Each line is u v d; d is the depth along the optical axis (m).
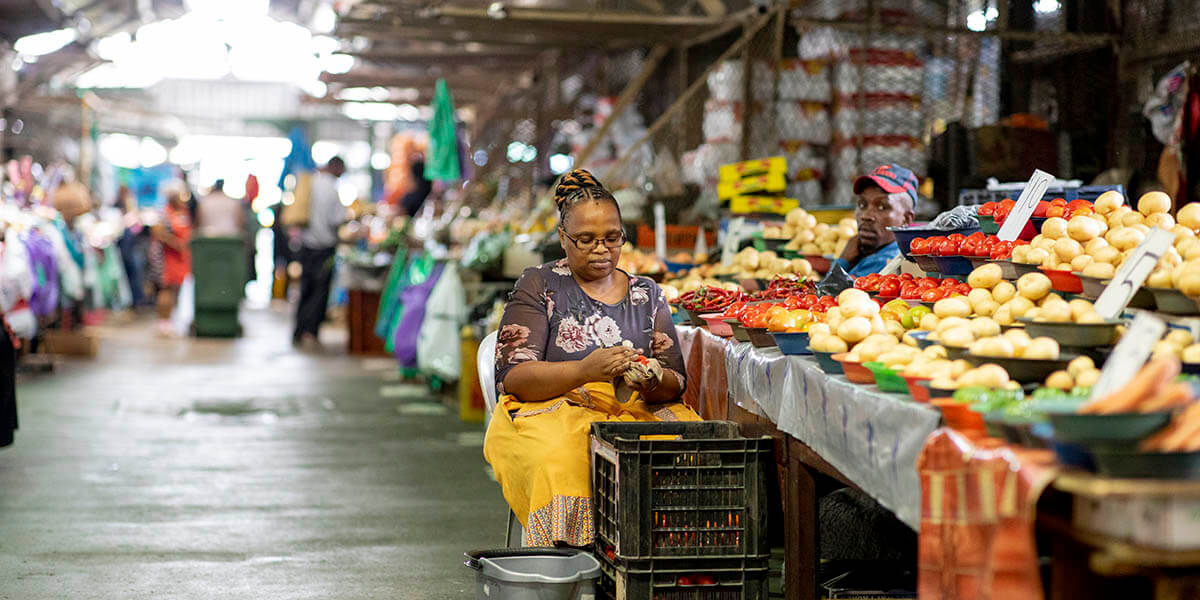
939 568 2.18
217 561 4.30
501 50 12.15
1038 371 2.39
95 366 11.02
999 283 2.93
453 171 12.41
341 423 7.84
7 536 4.62
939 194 6.58
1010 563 1.97
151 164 25.75
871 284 3.50
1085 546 2.12
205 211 14.67
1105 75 7.00
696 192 7.71
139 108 23.19
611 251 3.67
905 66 7.13
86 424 7.55
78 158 18.58
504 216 10.27
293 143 16.42
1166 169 6.03
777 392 3.19
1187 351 2.21
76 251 11.91
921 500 2.22
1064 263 2.81
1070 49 7.16
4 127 15.30
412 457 6.58
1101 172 6.93
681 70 9.45
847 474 2.66
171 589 3.92
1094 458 1.93
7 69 14.88
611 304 3.72
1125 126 6.90
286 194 16.58
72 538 4.61
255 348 13.35
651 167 7.91
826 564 3.71
